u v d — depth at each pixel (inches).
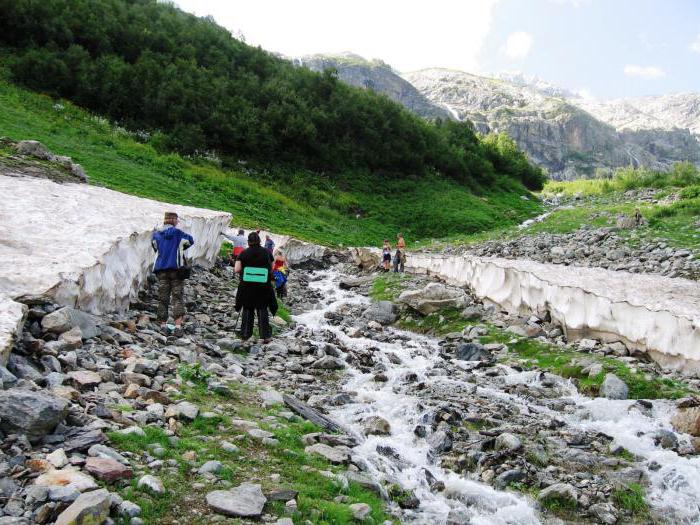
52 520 141.9
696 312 450.0
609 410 334.6
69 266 331.0
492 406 331.0
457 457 261.4
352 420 291.9
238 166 1950.1
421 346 494.3
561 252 1128.8
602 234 1232.8
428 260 911.7
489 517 215.5
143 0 2696.9
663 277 758.5
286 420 260.4
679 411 326.6
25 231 397.4
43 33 1961.1
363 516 183.2
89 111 1798.7
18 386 203.3
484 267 671.8
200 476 183.0
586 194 3009.4
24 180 602.9
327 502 185.9
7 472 157.5
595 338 469.7
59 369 241.6
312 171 2188.7
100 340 300.8
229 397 275.0
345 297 748.0
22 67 1733.5
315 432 254.4
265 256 423.8
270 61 2689.5
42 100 1625.2
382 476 228.8
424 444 273.0
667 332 406.0
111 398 223.8
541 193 3287.4
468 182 2689.5
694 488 250.4
